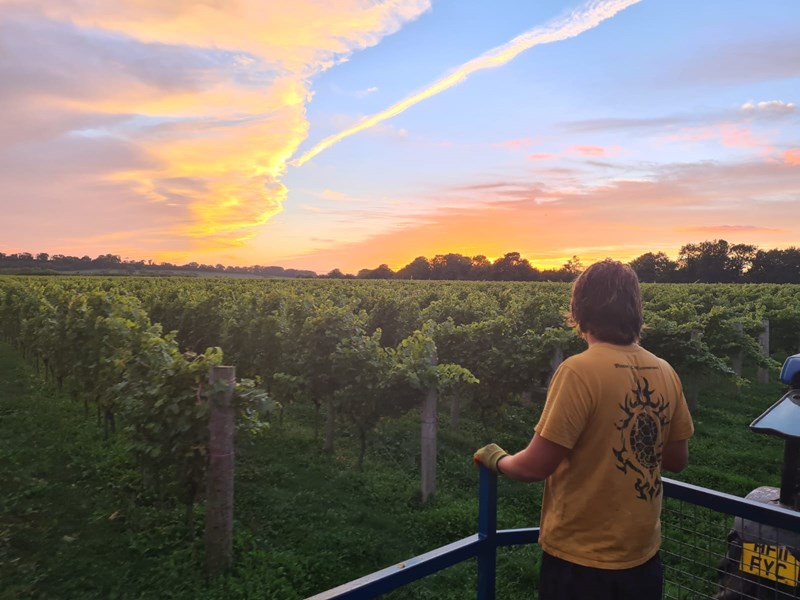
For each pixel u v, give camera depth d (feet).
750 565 10.25
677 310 47.29
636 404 6.66
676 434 7.25
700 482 26.63
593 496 6.56
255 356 37.11
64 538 18.97
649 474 6.70
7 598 15.51
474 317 48.98
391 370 25.00
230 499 17.52
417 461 29.43
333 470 26.94
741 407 42.19
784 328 58.34
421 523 21.62
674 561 14.11
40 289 69.62
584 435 6.60
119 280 139.44
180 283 115.96
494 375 34.63
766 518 7.27
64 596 15.90
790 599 9.77
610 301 6.90
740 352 45.98
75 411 35.91
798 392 11.34
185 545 19.01
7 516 20.38
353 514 22.11
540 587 7.06
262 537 19.92
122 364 22.61
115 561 17.90
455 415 35.14
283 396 32.96
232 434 17.57
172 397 18.72
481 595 7.44
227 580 16.80
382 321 48.57
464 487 26.27
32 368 51.85
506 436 34.50
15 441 28.78
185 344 45.68
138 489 23.31
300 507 22.54
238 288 99.19
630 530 6.56
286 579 16.94
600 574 6.52
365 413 26.66
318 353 29.14
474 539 7.29
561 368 6.83
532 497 24.52
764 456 30.42
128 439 20.89
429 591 16.38
